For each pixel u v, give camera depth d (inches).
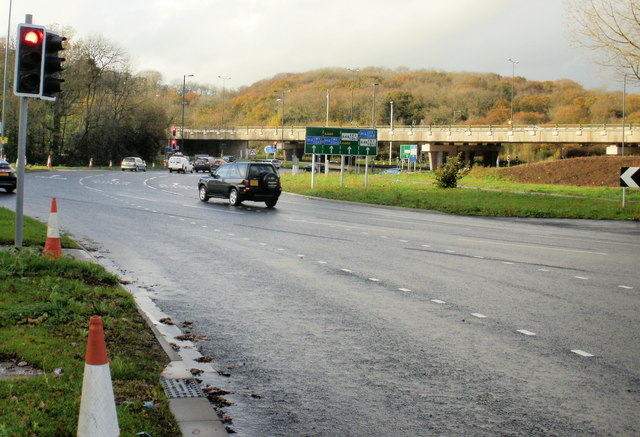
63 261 423.8
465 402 233.1
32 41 419.2
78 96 3139.8
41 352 245.9
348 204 1386.6
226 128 5017.2
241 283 446.0
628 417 221.0
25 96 430.3
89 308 323.9
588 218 1168.8
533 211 1208.2
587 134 3491.6
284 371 264.7
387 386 249.0
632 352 297.6
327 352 291.7
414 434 204.7
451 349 299.0
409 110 6717.5
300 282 453.7
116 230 711.7
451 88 7303.2
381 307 381.4
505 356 289.1
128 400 206.7
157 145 3759.8
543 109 6668.3
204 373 258.4
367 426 210.5
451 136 3961.6
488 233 847.7
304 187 1811.0
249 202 1294.3
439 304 391.9
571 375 264.4
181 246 611.8
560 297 418.3
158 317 346.3
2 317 290.2
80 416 154.4
